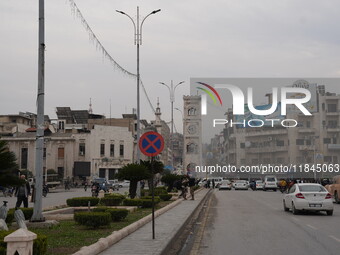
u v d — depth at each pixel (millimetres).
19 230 6570
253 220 19812
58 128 99938
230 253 11133
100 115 113000
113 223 16641
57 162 85688
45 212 20594
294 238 13805
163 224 16344
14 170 10453
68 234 13117
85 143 87062
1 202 36781
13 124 93750
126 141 92625
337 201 32906
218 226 17547
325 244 12531
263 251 11383
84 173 84938
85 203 25141
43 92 15906
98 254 9820
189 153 84438
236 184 69625
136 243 11484
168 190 49625
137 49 37094
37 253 7602
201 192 54906
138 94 36469
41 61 16016
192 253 11180
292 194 23312
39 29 16125
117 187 72062
